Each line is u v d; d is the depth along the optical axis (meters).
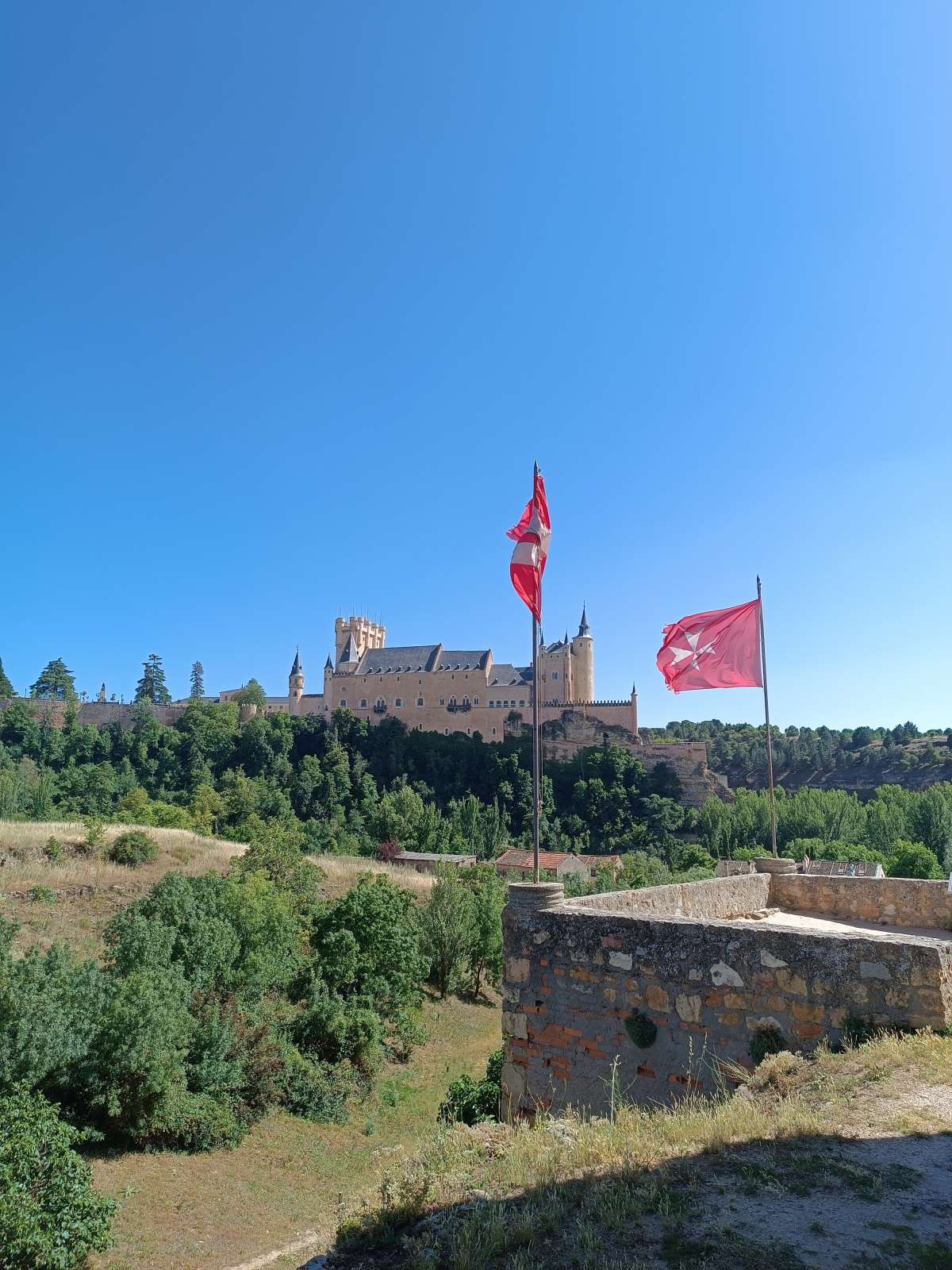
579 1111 9.02
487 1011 38.00
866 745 158.88
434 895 39.47
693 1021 8.47
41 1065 16.03
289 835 52.56
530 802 112.38
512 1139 6.91
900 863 69.81
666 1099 8.46
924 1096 6.10
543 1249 4.71
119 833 41.75
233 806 96.44
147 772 115.81
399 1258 5.12
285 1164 19.41
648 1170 5.55
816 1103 6.37
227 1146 19.34
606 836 107.62
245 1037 22.53
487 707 132.75
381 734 126.25
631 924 9.07
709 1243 4.44
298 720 132.25
